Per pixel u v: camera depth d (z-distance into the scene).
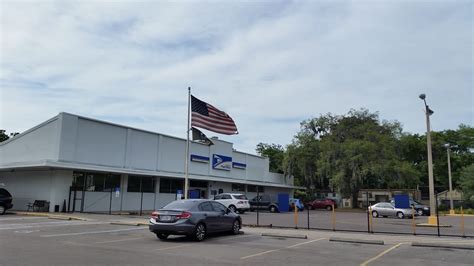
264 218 30.11
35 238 14.83
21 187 31.73
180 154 40.03
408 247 14.62
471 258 12.12
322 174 55.06
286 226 22.73
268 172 57.72
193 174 41.25
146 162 35.91
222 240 15.65
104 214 28.95
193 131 28.55
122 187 34.19
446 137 77.88
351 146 52.28
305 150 59.00
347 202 60.56
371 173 50.97
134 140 34.88
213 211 16.47
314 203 54.69
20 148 31.42
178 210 15.08
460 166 74.12
